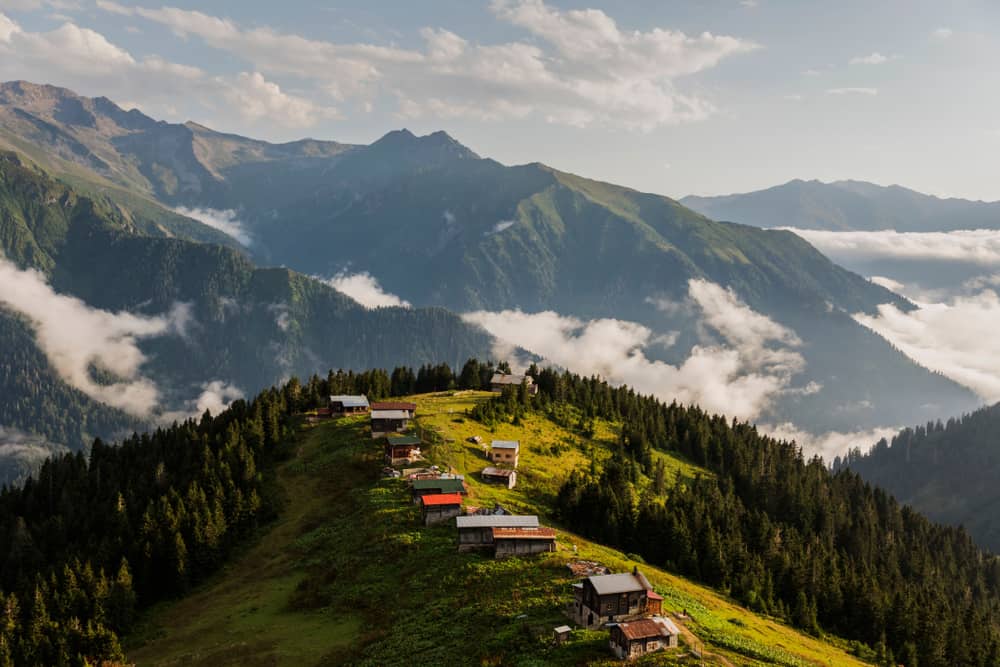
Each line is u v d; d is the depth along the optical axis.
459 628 87.69
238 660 92.44
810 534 189.75
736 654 79.94
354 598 104.25
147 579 121.12
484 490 145.38
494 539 107.88
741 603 126.69
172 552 122.69
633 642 74.75
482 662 77.75
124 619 111.62
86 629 106.00
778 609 127.31
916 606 132.12
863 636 129.62
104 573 119.81
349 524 128.75
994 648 128.00
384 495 135.25
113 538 132.25
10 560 132.12
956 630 130.38
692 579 134.25
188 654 97.94
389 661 83.88
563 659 75.12
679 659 74.00
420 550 112.50
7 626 106.56
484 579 100.19
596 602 82.06
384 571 109.56
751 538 165.50
